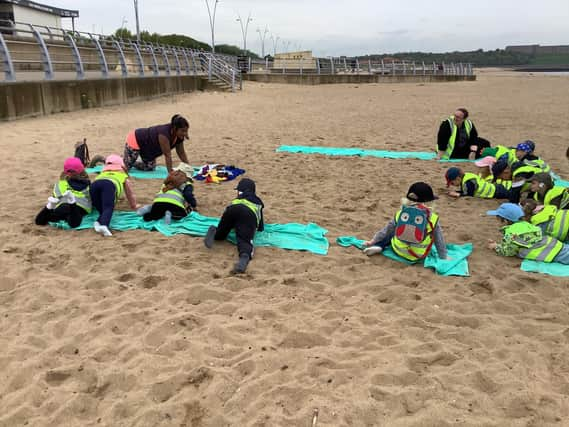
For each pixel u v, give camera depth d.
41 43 15.17
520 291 4.44
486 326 3.85
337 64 48.78
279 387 3.10
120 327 3.74
